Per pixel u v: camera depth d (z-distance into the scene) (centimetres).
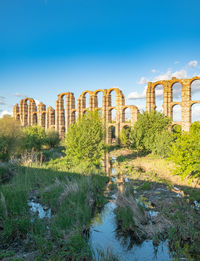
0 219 660
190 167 1040
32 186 1051
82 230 652
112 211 815
